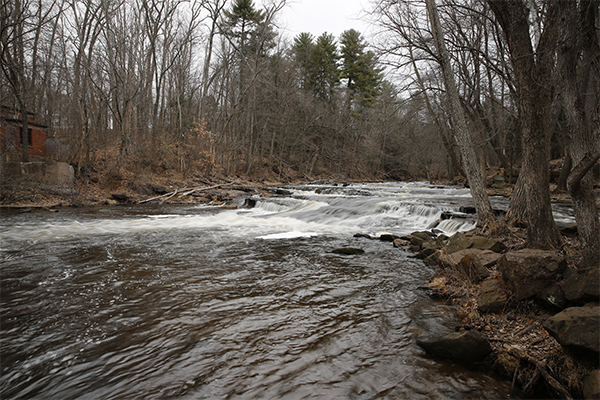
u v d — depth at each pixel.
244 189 28.92
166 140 31.70
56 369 3.79
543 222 6.04
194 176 31.47
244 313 5.28
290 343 4.40
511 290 4.96
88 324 4.84
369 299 5.94
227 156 38.03
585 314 3.65
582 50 6.04
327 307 5.57
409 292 6.29
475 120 15.68
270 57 40.25
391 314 5.33
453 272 6.64
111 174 23.36
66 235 11.51
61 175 21.36
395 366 3.94
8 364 3.87
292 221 15.55
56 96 29.52
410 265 8.09
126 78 29.33
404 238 10.76
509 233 8.23
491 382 3.68
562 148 27.50
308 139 45.28
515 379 3.69
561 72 6.34
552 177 23.97
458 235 8.16
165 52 32.06
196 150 34.19
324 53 48.09
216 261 8.32
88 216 15.73
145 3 29.55
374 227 13.45
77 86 24.81
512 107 15.06
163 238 11.27
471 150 9.41
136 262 8.12
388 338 4.57
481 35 14.43
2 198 17.83
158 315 5.16
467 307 5.32
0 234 11.40
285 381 3.62
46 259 8.33
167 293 6.06
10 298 5.75
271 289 6.36
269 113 39.34
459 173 34.06
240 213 18.28
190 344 4.34
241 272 7.41
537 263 4.80
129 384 3.54
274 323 4.96
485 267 6.17
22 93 20.06
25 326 4.75
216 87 42.00
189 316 5.14
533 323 4.44
